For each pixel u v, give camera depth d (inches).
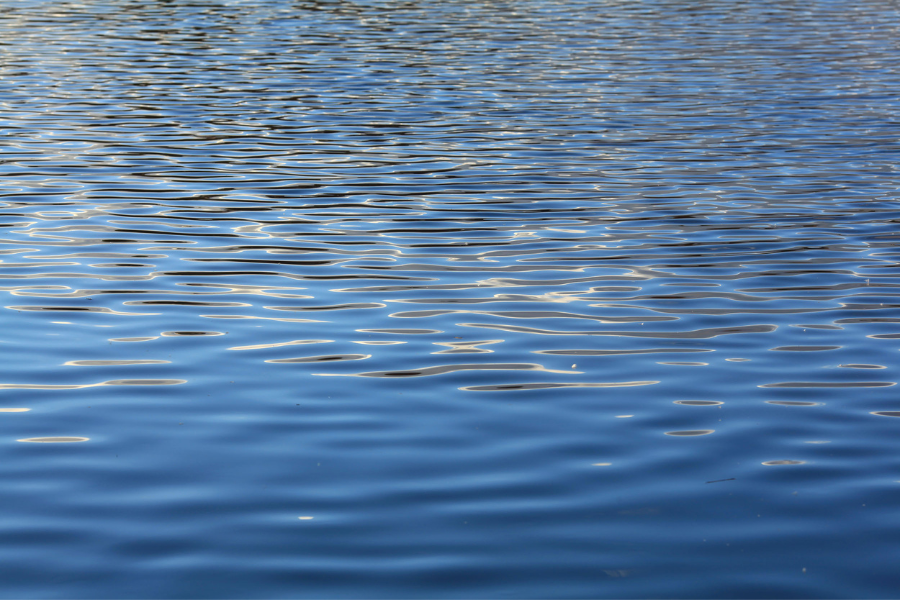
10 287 362.9
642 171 559.8
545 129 668.7
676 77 853.2
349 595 183.2
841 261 401.7
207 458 238.2
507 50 984.9
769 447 245.1
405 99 763.4
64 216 462.9
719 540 202.7
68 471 231.0
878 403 270.4
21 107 718.5
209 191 513.0
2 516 211.0
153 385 280.2
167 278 376.5
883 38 1059.3
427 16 1215.6
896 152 599.5
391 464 235.3
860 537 203.8
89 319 332.2
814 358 303.0
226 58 928.3
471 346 311.6
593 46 1010.7
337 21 1167.6
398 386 281.0
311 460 237.5
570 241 430.6
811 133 653.9
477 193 513.3
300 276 381.4
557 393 276.7
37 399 270.4
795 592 185.5
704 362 300.2
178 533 204.5
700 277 382.9
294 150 608.4
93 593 183.9
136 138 634.2
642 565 193.5
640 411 265.7
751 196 506.0
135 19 1169.4
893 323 332.8
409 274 385.1
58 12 1217.4
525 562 194.4
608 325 331.3
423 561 194.4
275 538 202.7
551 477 229.1
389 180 539.5
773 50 987.9
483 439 248.7
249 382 282.8
